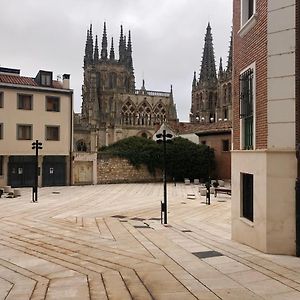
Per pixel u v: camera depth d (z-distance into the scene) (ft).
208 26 323.98
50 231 47.50
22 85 128.77
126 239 41.50
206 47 322.55
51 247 37.45
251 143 38.32
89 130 247.70
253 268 27.55
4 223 54.80
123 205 83.61
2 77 131.64
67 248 36.88
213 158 165.37
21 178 129.90
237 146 42.50
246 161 37.81
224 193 106.11
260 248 33.86
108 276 26.45
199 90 317.22
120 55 350.64
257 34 36.06
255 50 36.63
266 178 32.73
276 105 32.58
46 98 134.21
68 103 138.41
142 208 77.97
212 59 320.09
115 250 35.63
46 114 133.80
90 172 146.61
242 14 40.96
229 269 27.48
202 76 321.52
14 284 25.41
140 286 23.86
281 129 32.30
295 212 31.53
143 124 295.48
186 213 69.77
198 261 30.35
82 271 28.22
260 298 21.03
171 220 60.44
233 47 45.55
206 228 50.90
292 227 31.68
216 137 165.07
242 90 39.96
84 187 133.39
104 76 325.21
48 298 21.98
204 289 22.85
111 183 151.64
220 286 23.39
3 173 126.62
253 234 35.60
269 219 32.48
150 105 298.15
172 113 302.86
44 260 32.04
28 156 130.31
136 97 295.28
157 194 110.01
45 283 25.40
